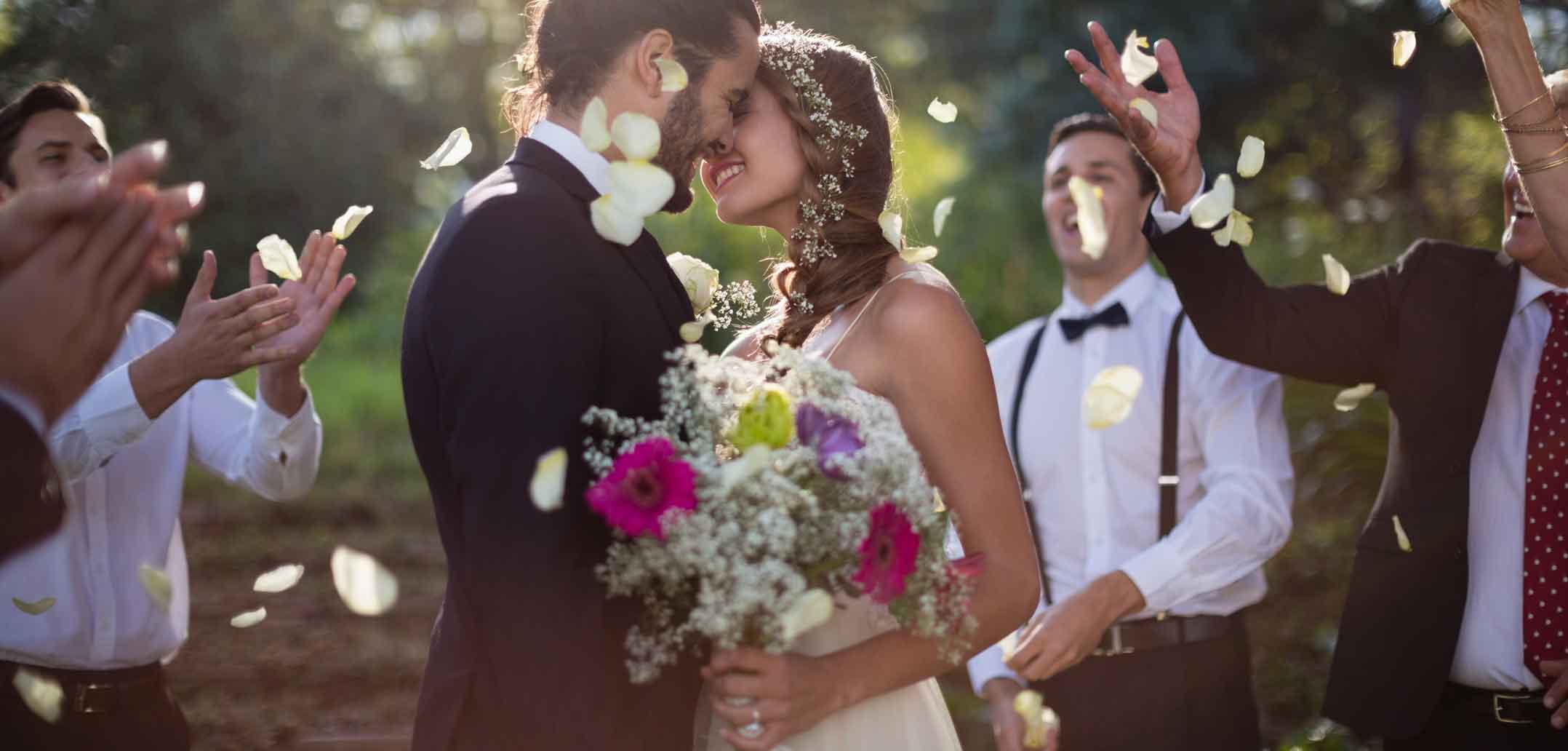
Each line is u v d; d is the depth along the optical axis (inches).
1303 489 211.9
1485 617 87.2
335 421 448.5
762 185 81.7
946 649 67.6
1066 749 103.2
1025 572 70.6
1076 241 113.0
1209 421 104.7
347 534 311.0
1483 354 88.6
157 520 93.0
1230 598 104.0
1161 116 88.7
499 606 58.6
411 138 636.7
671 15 68.7
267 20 556.1
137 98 502.9
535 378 59.7
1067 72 479.8
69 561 87.4
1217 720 102.9
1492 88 79.4
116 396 78.5
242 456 96.7
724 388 66.8
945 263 398.9
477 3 688.4
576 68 68.8
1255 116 466.9
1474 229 269.4
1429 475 89.8
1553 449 85.0
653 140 61.2
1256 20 446.0
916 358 72.2
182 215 37.6
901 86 605.6
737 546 58.2
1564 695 82.1
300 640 228.5
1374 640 90.9
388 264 586.9
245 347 79.2
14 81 436.8
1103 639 103.2
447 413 62.1
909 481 61.2
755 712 62.4
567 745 58.3
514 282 61.1
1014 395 114.0
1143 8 460.8
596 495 57.8
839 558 60.7
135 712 91.9
